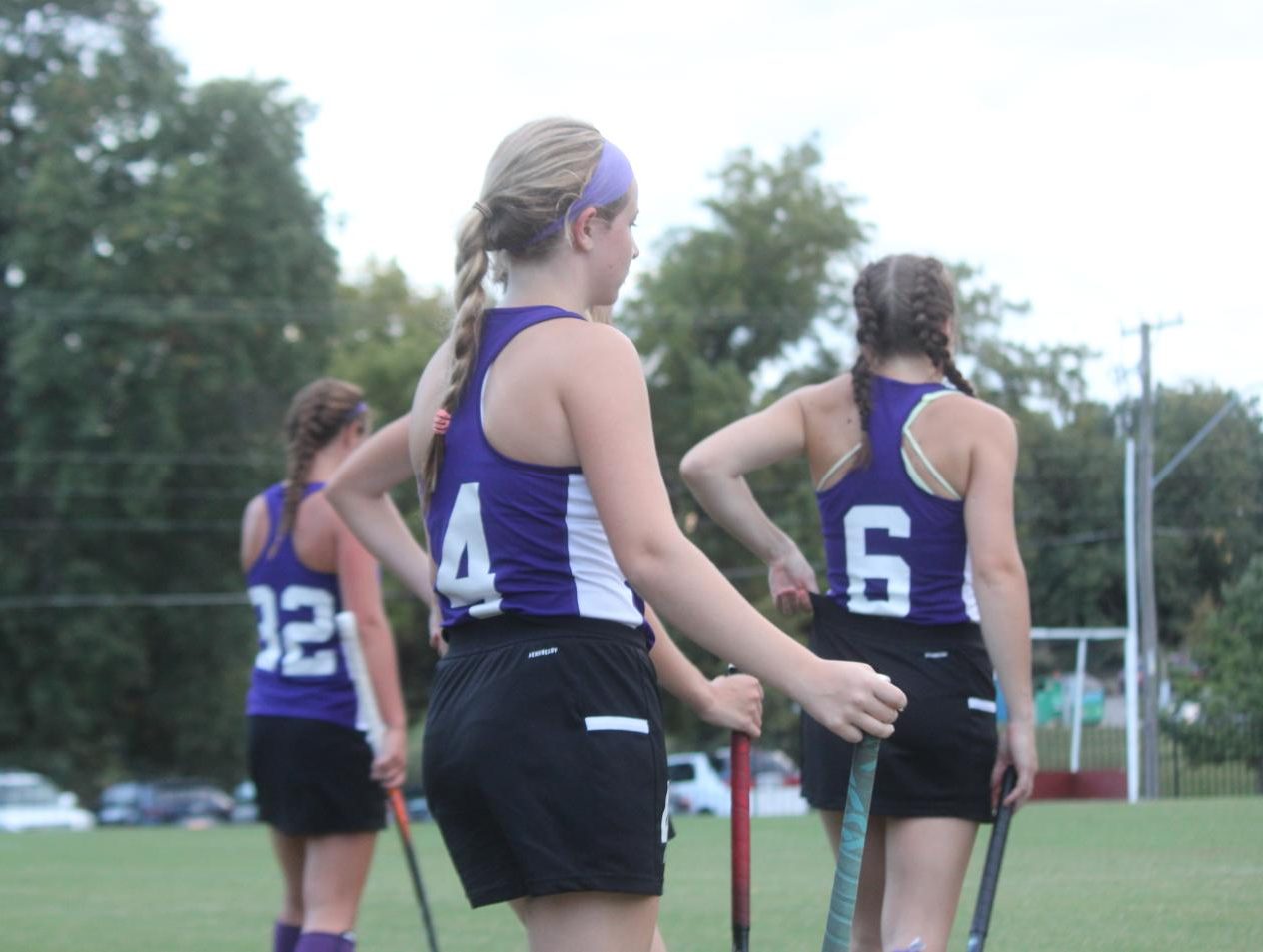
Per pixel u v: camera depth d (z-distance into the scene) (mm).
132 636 136125
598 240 9742
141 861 45781
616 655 9281
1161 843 25484
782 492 117938
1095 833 28219
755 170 167000
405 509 113000
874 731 9094
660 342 153375
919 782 13633
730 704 10992
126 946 25172
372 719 17359
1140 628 28031
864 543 14000
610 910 9203
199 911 30625
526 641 9258
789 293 165375
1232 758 27281
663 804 9477
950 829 13680
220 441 141125
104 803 136500
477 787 9258
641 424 9227
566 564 9258
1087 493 31656
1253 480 25516
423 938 24328
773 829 41906
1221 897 20641
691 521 112688
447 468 9633
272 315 139250
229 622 139250
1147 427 27000
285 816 17828
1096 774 37594
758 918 22547
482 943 23625
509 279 9867
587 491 9281
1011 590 13508
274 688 17938
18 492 135250
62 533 135750
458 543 9523
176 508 138875
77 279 132500
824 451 14359
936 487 13750
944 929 13672
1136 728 32812
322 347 144000
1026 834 29578
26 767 137875
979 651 13898
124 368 132000
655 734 9422
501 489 9328
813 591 14633
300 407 18344
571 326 9383
